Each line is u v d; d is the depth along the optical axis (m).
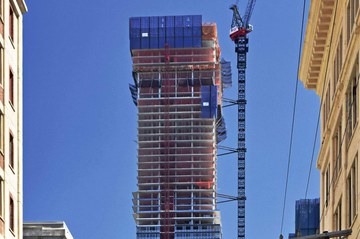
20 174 56.81
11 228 54.66
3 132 53.09
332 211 56.34
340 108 53.19
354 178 48.19
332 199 56.47
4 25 54.28
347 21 50.03
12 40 56.56
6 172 53.22
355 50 46.84
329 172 59.69
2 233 51.56
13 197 55.00
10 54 55.72
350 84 49.06
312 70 62.66
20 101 57.62
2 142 52.88
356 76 47.12
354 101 48.31
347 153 50.34
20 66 58.06
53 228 74.44
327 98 59.94
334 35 55.47
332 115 55.97
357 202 45.75
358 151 45.75
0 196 52.03
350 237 47.25
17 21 58.19
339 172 54.12
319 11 55.94
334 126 56.22
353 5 48.19
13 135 55.81
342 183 51.75
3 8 54.22
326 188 61.25
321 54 60.50
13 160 55.59
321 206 62.97
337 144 56.16
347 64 49.09
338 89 52.84
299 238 36.34
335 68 55.81
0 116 52.94
